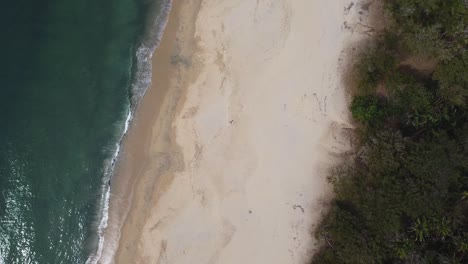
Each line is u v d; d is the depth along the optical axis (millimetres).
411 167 21453
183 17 24016
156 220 24000
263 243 23422
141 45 24516
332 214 22391
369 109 22109
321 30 23078
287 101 23344
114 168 24641
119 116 24812
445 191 21188
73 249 24703
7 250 24906
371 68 22141
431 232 21453
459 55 21312
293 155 23344
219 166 23688
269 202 23453
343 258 22047
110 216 24562
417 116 21672
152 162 24234
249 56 23453
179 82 24078
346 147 22891
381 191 21844
